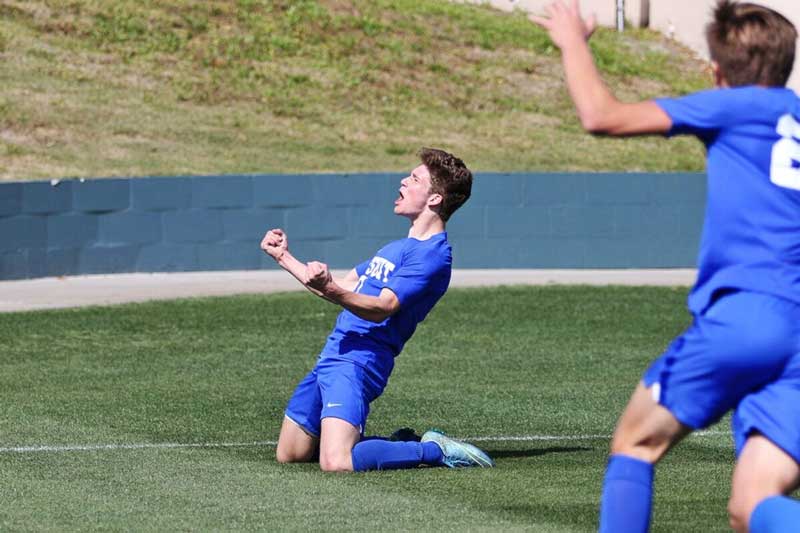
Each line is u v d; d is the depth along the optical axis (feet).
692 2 300.20
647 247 211.00
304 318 151.74
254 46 271.69
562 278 196.13
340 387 77.66
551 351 130.72
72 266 190.80
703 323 47.78
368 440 77.87
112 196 192.75
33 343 132.36
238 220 199.41
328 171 224.94
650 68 287.48
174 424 92.63
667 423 48.44
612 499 48.70
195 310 157.07
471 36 293.64
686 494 71.61
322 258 202.28
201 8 281.13
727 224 48.11
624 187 209.77
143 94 244.63
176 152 224.12
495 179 206.69
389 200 203.62
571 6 48.57
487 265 207.72
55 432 89.04
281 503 68.13
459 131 251.39
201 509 66.69
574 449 85.15
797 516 44.88
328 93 258.78
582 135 256.32
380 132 246.06
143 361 122.52
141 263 195.11
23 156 212.84
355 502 68.39
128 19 270.05
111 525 63.26
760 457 47.37
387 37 285.84
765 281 47.42
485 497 69.92
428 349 131.13
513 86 274.36
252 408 99.45
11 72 241.76
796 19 259.80
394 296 77.10
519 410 100.27
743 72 49.32
